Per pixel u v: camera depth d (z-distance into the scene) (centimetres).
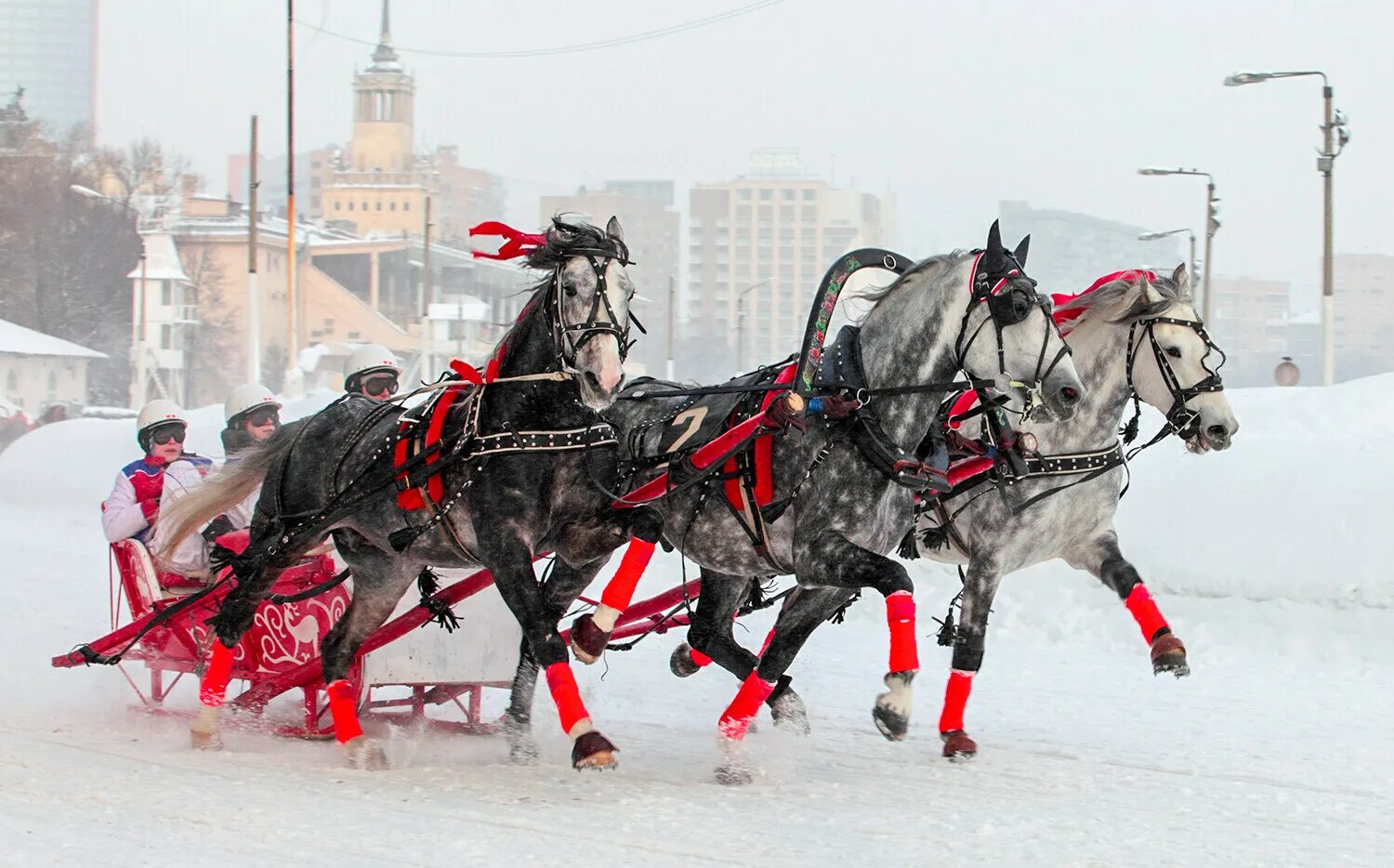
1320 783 738
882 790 716
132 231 6819
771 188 13212
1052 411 724
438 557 781
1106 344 853
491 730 888
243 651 883
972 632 827
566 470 735
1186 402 848
